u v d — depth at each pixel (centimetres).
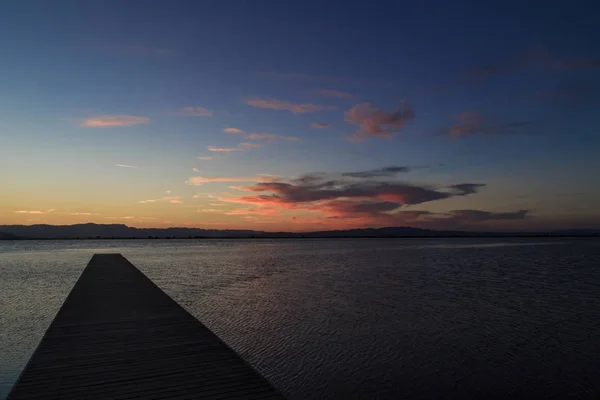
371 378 851
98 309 984
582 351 1032
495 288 2211
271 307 1612
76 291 1282
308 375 869
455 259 4966
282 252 7156
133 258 5225
